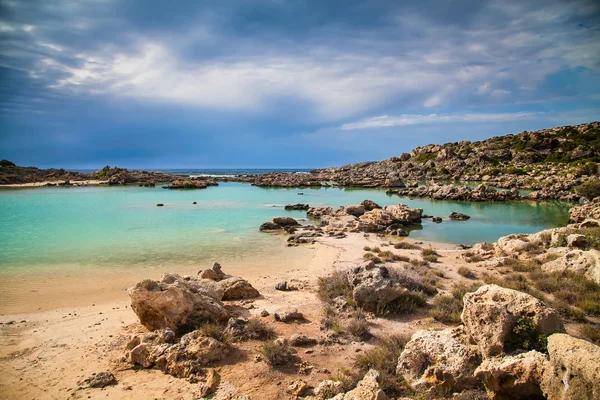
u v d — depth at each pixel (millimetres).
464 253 21047
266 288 15438
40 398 7410
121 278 17391
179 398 7305
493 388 6270
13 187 83750
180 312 10492
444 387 7004
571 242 18484
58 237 27969
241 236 29484
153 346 9062
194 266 19906
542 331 6754
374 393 6422
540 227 35188
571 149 107938
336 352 9203
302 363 8555
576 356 5066
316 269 19109
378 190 84938
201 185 89875
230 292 13883
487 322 7023
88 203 52844
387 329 10602
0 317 12297
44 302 13914
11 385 7906
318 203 57125
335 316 11672
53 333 10805
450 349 7422
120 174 101875
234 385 7633
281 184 95500
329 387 7184
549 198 59250
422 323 10984
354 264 19781
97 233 29828
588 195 54844
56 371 8500
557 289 13180
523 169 94375
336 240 27953
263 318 11531
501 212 46438
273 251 23984
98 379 7953
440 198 63375
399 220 37875
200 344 8766
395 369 7977
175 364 8359
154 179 113500
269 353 8641
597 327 10188
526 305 7191
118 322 11703
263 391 7426
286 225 35062
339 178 112062
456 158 121625
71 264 20000
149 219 38125
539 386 5793
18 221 35781
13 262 20359
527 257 18891
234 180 120688
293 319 11383
